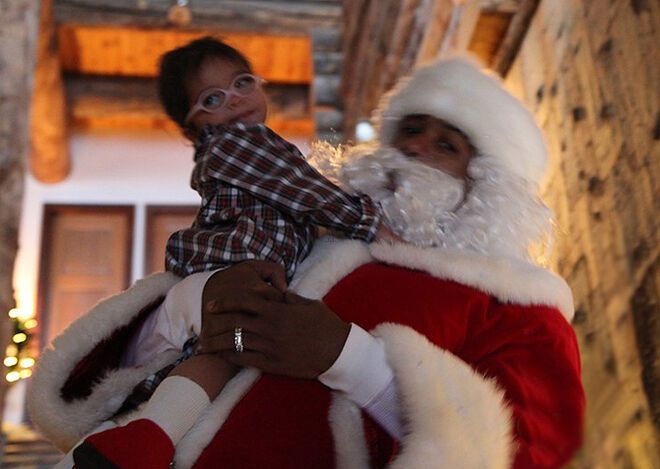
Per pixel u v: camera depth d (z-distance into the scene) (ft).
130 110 22.66
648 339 5.91
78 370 4.14
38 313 21.49
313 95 20.34
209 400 3.49
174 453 3.35
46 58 20.39
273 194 3.90
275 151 4.03
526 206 4.42
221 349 3.49
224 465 3.40
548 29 8.40
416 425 3.28
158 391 3.49
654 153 5.96
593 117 7.11
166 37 21.31
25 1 12.09
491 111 4.46
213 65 4.38
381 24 16.61
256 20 21.04
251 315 3.48
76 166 22.85
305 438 3.46
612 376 6.46
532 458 3.52
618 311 6.39
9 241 10.77
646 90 6.12
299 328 3.41
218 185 4.08
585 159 7.23
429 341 3.63
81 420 3.97
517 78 9.45
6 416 19.94
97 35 21.24
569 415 3.80
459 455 3.21
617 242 6.48
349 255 3.90
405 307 3.75
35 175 22.49
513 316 3.91
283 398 3.50
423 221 4.10
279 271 3.67
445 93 4.46
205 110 4.33
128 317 4.16
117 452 3.14
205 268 3.96
